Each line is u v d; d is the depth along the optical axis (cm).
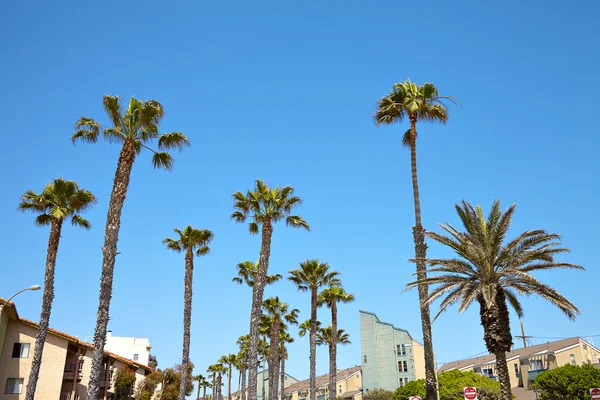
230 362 11456
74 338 4666
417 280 2730
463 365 7594
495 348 2548
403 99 3350
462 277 2692
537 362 6025
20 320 4403
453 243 2698
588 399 4066
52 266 3275
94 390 2278
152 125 2794
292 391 11194
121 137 2712
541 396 4441
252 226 3947
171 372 7238
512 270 2491
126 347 9188
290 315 7300
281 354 8300
